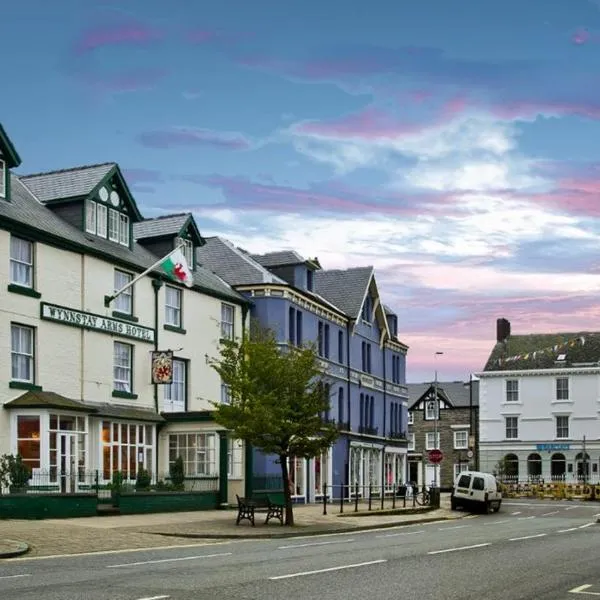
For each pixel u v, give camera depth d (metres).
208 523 28.06
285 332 44.62
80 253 33.72
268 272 45.97
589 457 75.81
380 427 59.62
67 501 28.19
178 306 40.00
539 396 77.88
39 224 31.97
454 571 16.41
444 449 85.56
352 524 30.52
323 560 17.97
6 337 29.81
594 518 39.06
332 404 50.97
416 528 31.11
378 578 15.13
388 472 61.44
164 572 15.62
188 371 40.12
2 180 31.59
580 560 18.81
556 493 64.94
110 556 18.97
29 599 12.12
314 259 49.78
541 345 81.19
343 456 52.06
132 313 36.72
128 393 35.72
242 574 15.36
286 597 12.77
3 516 26.75
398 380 64.81
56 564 17.11
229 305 43.59
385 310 64.06
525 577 15.73
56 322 32.16
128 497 30.69
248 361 30.28
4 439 29.45
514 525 33.12
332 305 52.22
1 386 29.48
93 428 33.28
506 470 77.38
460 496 44.19
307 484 46.59
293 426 28.98
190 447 37.19
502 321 83.56
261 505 28.61
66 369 32.56
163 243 40.03
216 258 46.72
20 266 31.03
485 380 79.81
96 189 35.28
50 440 30.22
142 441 36.19
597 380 76.19
